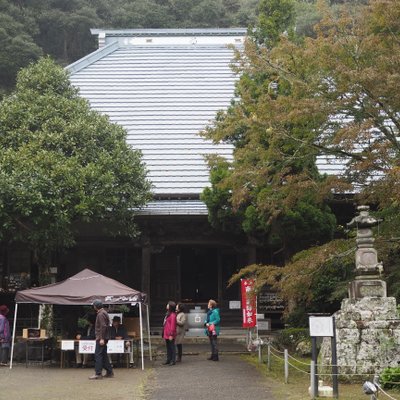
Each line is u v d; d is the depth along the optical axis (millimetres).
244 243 23938
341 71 12594
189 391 12000
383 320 12391
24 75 21328
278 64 14289
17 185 17828
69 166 18734
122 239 25000
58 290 16469
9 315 24984
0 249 25672
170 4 60062
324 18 13836
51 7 56531
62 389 12508
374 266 12953
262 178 14383
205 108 30188
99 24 55875
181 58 35062
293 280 13719
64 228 18812
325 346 12773
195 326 22938
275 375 14078
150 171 25172
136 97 31109
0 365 17125
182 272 27906
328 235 18750
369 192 13672
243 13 58750
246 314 18797
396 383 10844
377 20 13219
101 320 14320
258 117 13852
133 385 12984
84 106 21453
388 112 12922
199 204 23641
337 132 13203
